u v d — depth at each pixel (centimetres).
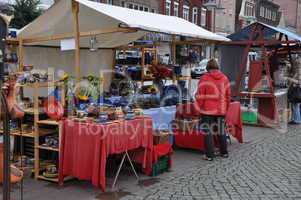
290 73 1202
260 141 887
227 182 588
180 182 589
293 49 1259
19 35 809
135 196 529
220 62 1218
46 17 757
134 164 645
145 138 603
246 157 738
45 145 595
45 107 603
